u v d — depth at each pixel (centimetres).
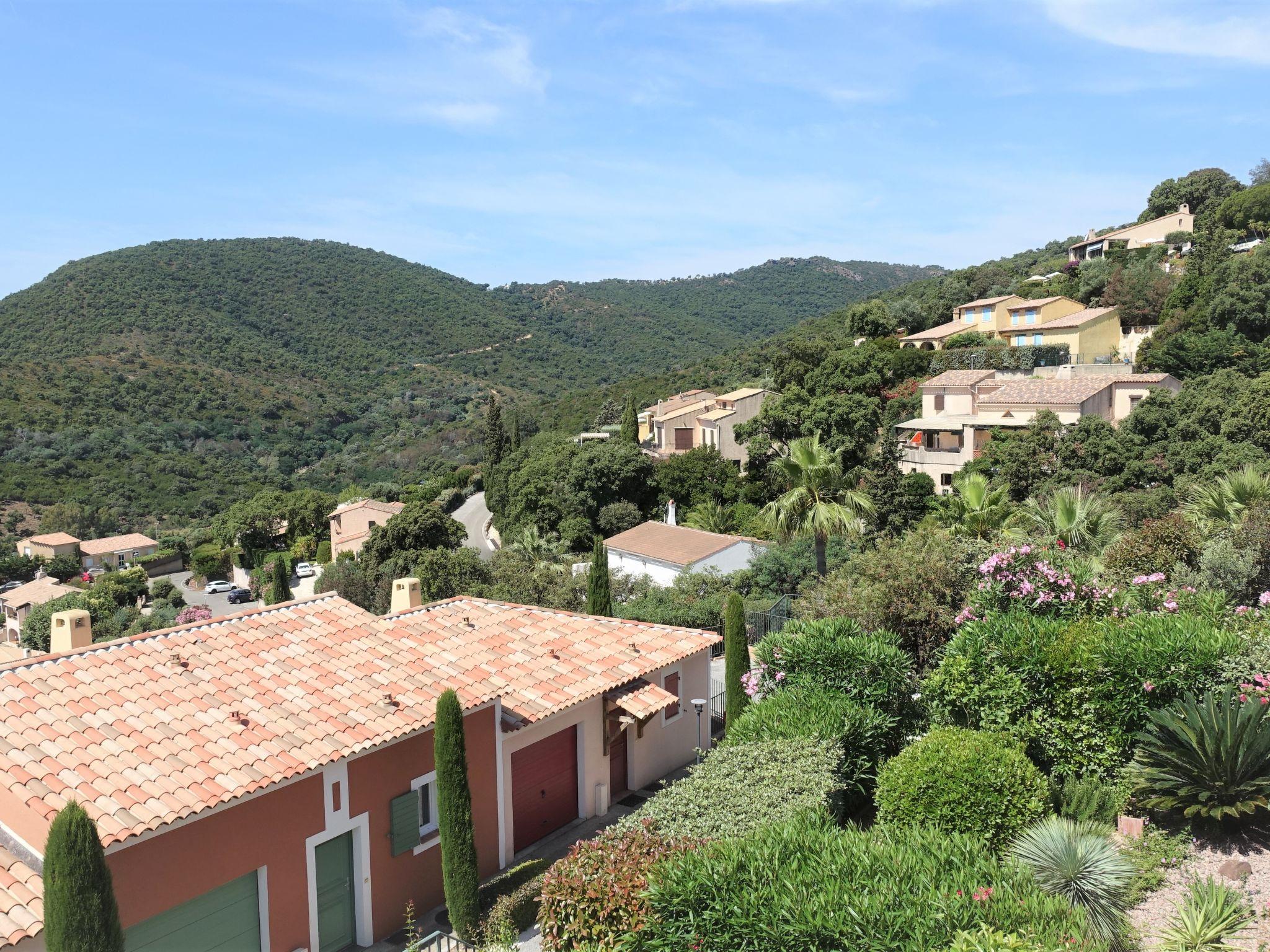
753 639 2848
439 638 1817
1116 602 1441
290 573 8362
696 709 2103
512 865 1594
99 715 1241
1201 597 1426
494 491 7881
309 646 1609
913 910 704
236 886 1195
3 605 7769
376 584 5059
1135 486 4153
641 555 4519
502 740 1591
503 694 1622
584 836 1709
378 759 1385
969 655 1244
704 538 4516
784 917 719
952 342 7412
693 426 8125
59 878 878
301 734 1305
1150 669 1102
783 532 2819
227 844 1163
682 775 2019
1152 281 7238
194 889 1121
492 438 8544
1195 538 1814
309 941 1271
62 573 8794
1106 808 1052
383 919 1385
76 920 877
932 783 1005
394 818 1400
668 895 775
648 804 1057
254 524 9319
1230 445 4094
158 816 1063
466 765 1355
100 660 1386
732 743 1297
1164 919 850
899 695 1397
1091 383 5391
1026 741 1152
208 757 1201
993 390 5850
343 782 1328
